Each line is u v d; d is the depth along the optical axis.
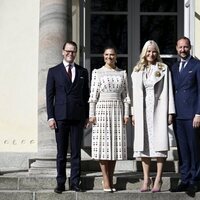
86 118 8.25
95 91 8.11
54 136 9.09
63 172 8.12
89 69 11.41
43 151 9.03
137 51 11.60
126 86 8.22
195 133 8.03
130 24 11.62
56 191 8.08
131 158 10.15
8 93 10.46
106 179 8.13
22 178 8.52
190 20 10.27
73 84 8.09
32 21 10.57
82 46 10.71
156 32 11.67
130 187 8.47
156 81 8.02
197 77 8.03
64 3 9.30
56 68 8.16
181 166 8.18
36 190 8.36
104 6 11.59
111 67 8.23
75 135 8.11
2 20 10.56
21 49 10.52
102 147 8.04
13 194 8.14
